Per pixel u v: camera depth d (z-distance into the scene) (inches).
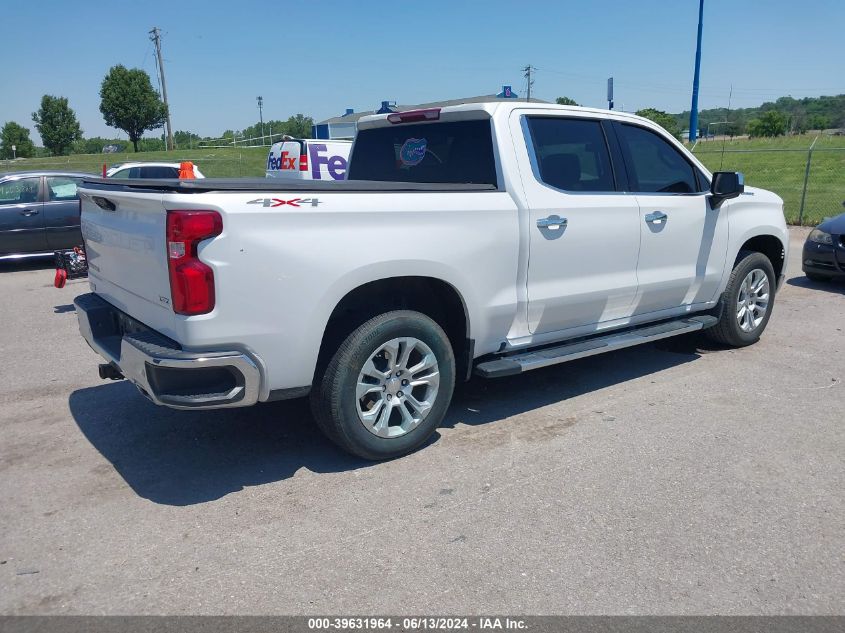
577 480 154.7
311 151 437.7
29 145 3720.5
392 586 118.3
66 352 260.2
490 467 161.2
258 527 136.7
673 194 213.9
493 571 122.2
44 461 166.2
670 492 149.3
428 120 194.7
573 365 237.6
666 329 217.3
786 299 343.6
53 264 479.5
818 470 159.3
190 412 195.0
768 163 1236.5
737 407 197.5
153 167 565.0
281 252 137.7
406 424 163.6
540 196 178.7
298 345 142.9
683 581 119.4
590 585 118.3
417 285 168.2
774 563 124.5
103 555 127.7
